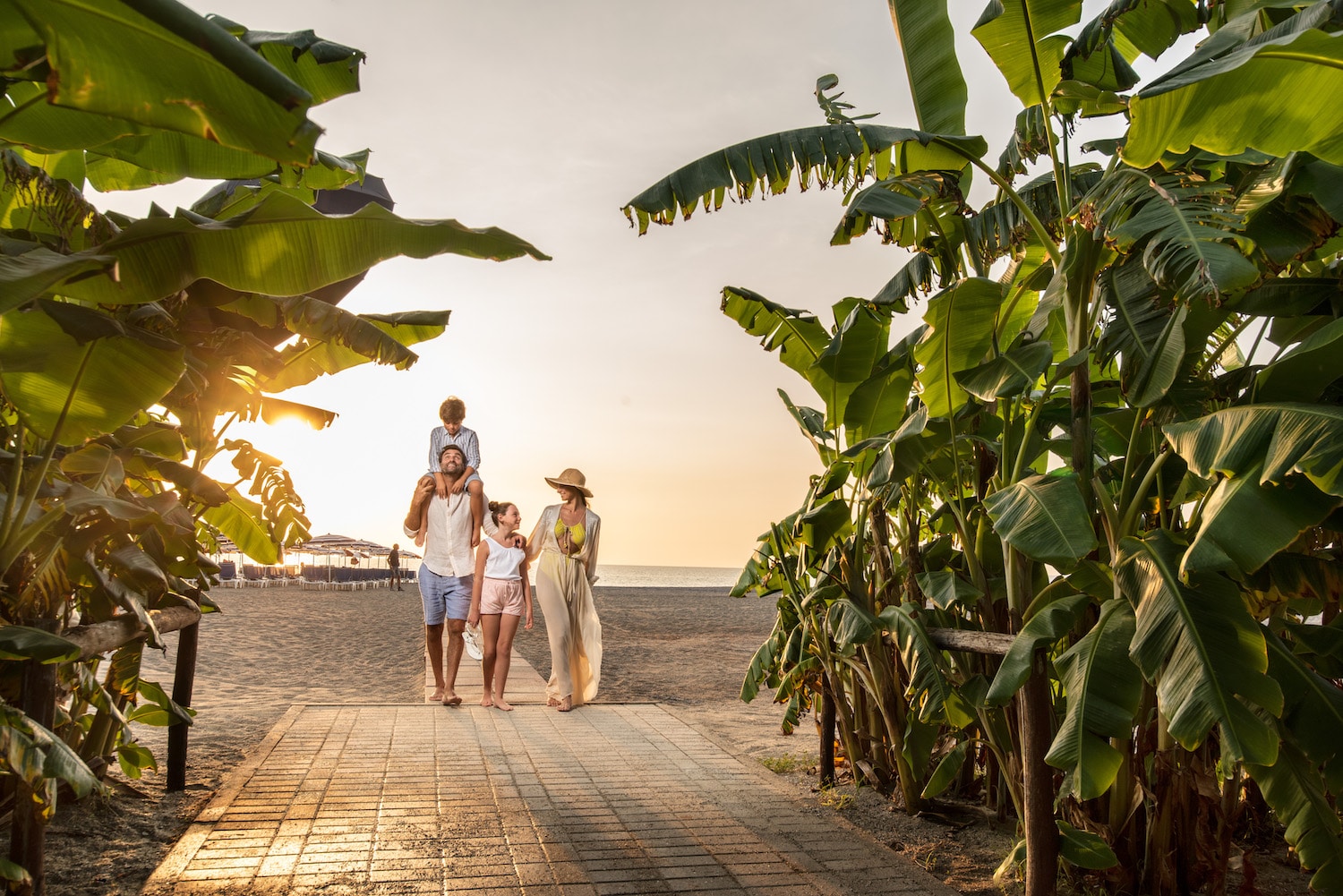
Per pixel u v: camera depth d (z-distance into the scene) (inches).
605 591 1895.9
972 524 199.9
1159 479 153.7
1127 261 151.9
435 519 335.6
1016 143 196.9
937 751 215.3
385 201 259.9
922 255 186.1
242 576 1726.1
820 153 168.6
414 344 189.9
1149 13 171.6
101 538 131.0
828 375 215.6
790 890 153.1
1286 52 110.7
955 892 154.3
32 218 132.3
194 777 219.1
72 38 75.3
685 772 237.9
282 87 68.2
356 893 144.6
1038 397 196.1
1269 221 133.9
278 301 147.9
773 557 262.4
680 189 169.2
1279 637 149.6
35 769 89.4
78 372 112.8
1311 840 118.9
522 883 152.3
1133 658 123.6
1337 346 123.3
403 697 377.4
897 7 210.2
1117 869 157.9
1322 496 115.3
